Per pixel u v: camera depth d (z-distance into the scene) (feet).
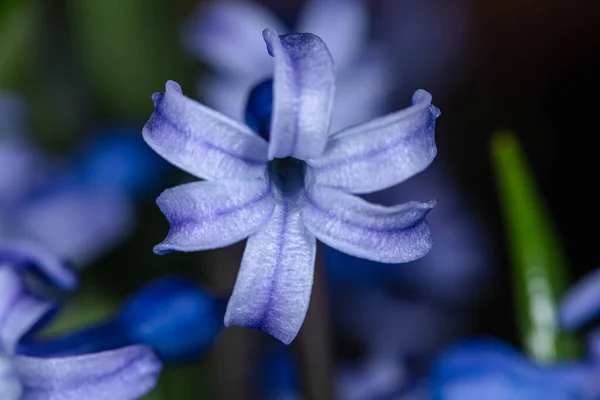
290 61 0.67
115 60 1.08
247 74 1.00
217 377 0.90
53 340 0.76
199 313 0.78
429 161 0.69
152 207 1.01
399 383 0.92
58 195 1.01
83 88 1.08
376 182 0.69
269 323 0.68
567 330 0.84
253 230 0.69
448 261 1.17
